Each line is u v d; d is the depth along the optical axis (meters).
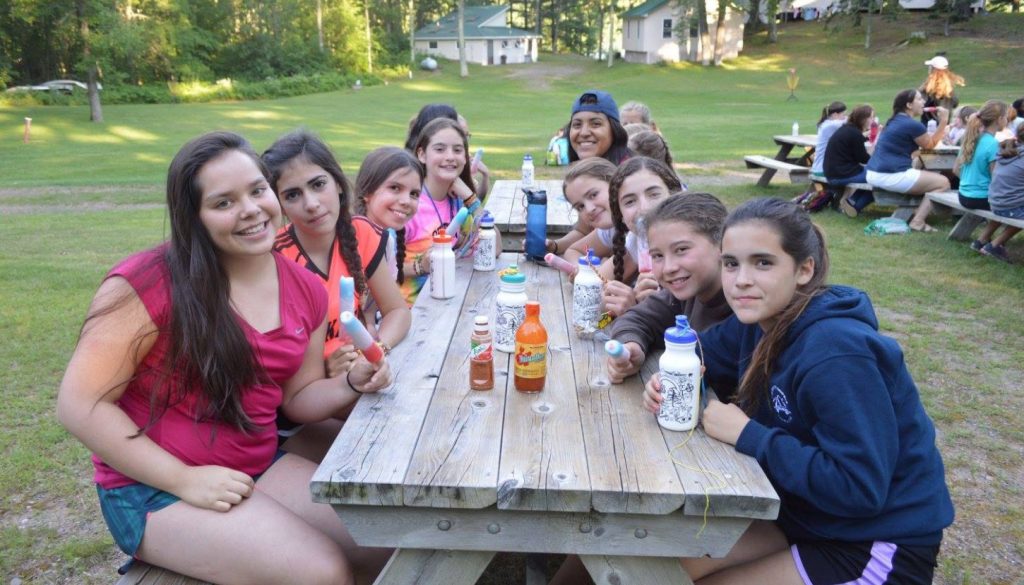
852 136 8.63
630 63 49.78
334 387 2.25
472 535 1.73
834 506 1.74
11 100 34.22
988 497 3.15
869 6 42.06
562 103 33.56
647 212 2.43
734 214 1.94
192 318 1.92
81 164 16.94
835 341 1.79
